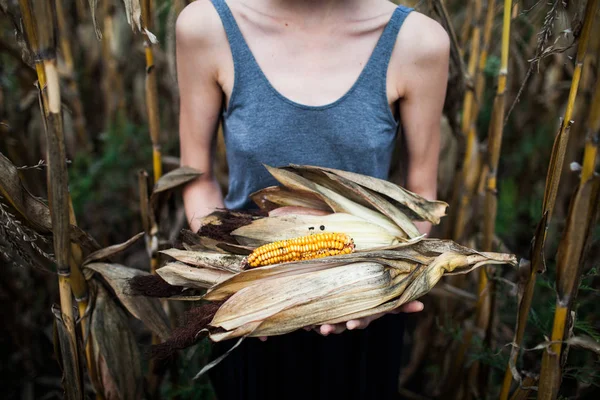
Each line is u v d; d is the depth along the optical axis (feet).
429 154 2.69
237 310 2.07
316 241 2.18
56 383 4.15
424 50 2.41
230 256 2.24
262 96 2.43
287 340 2.74
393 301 2.15
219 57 2.46
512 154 5.26
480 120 4.79
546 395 2.40
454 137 3.74
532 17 2.82
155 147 2.99
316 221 2.34
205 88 2.55
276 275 2.12
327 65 2.44
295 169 2.44
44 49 1.87
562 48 2.07
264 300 2.08
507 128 5.25
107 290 2.70
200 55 2.47
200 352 3.13
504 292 3.31
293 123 2.45
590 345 2.24
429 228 2.76
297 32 2.42
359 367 2.81
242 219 2.40
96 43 5.26
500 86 2.80
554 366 2.34
